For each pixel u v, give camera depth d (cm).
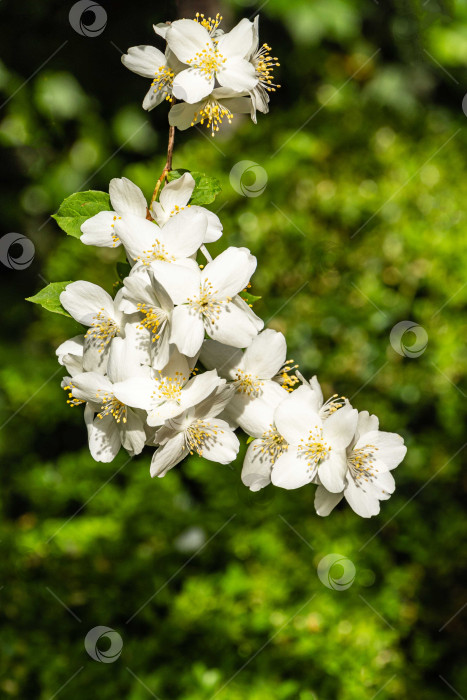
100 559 103
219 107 76
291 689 94
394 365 117
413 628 106
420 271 120
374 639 97
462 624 107
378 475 75
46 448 121
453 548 109
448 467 113
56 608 99
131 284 72
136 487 109
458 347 116
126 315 73
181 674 95
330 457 74
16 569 102
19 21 112
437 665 105
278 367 74
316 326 118
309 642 96
